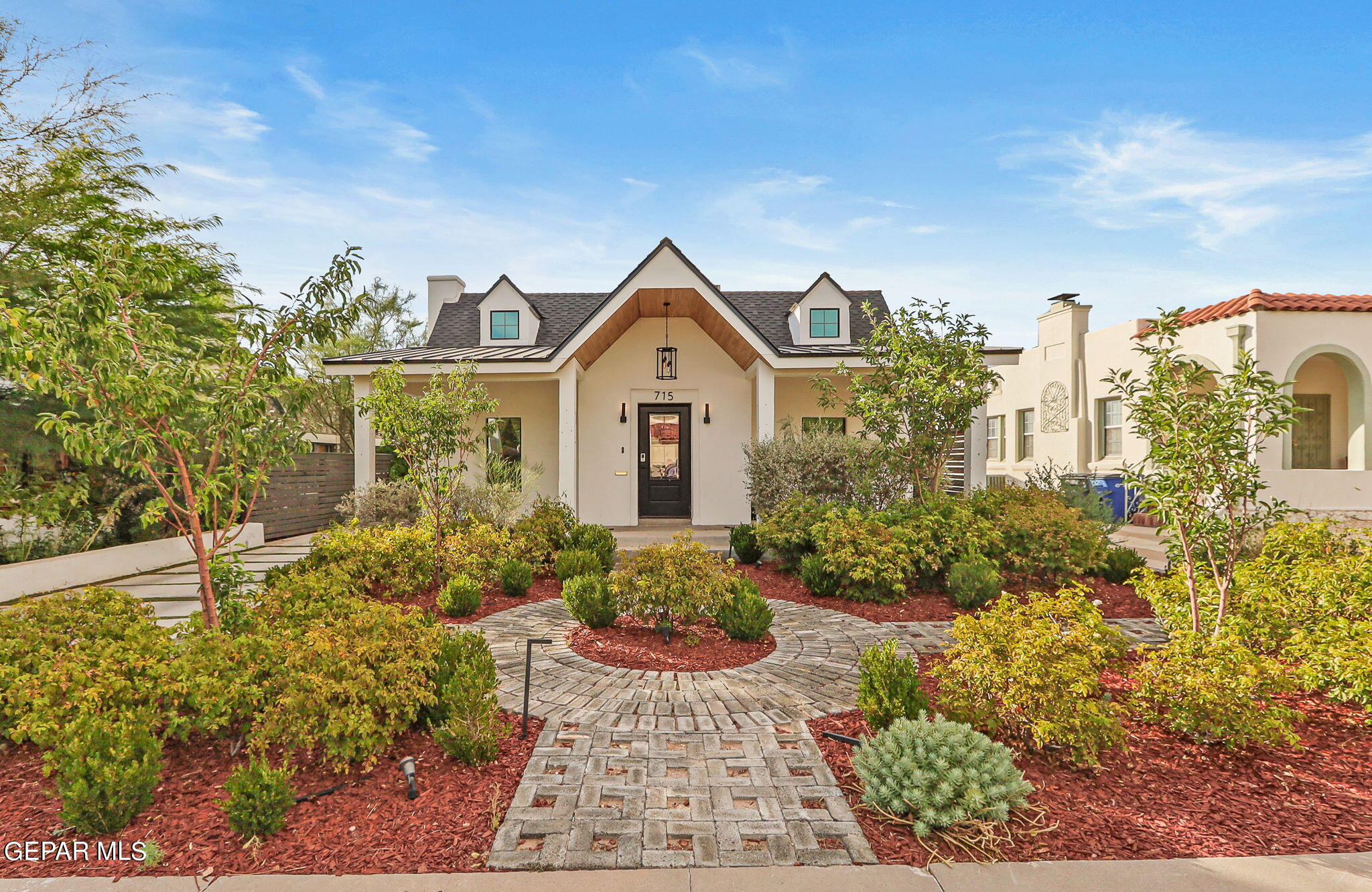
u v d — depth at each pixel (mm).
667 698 4465
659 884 2539
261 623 4395
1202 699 3572
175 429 4531
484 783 3287
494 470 11547
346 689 3330
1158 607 5348
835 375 11602
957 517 7676
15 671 3715
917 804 2867
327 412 21391
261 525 11867
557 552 8602
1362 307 11812
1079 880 2568
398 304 25875
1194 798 3182
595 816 2998
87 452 4164
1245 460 4465
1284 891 2486
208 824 2943
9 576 7840
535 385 13883
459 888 2504
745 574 8781
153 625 4461
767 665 5176
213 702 3424
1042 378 17703
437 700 3723
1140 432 4863
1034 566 7488
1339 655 4004
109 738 3020
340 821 2959
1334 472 11773
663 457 14109
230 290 10781
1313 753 3643
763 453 10289
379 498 10812
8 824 2969
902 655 5422
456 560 7426
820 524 7875
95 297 4102
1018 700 3447
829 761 3561
